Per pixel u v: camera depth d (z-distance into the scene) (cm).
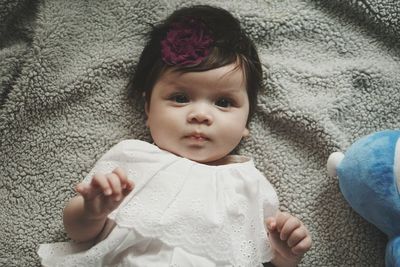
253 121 105
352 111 105
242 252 87
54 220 101
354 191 90
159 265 83
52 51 104
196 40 92
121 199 78
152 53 97
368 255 99
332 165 94
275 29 108
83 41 106
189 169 91
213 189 89
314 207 101
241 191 91
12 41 108
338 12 110
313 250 100
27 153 103
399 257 86
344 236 100
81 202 83
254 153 104
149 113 96
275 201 94
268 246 90
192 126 91
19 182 102
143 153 92
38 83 103
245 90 95
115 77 105
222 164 98
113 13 107
